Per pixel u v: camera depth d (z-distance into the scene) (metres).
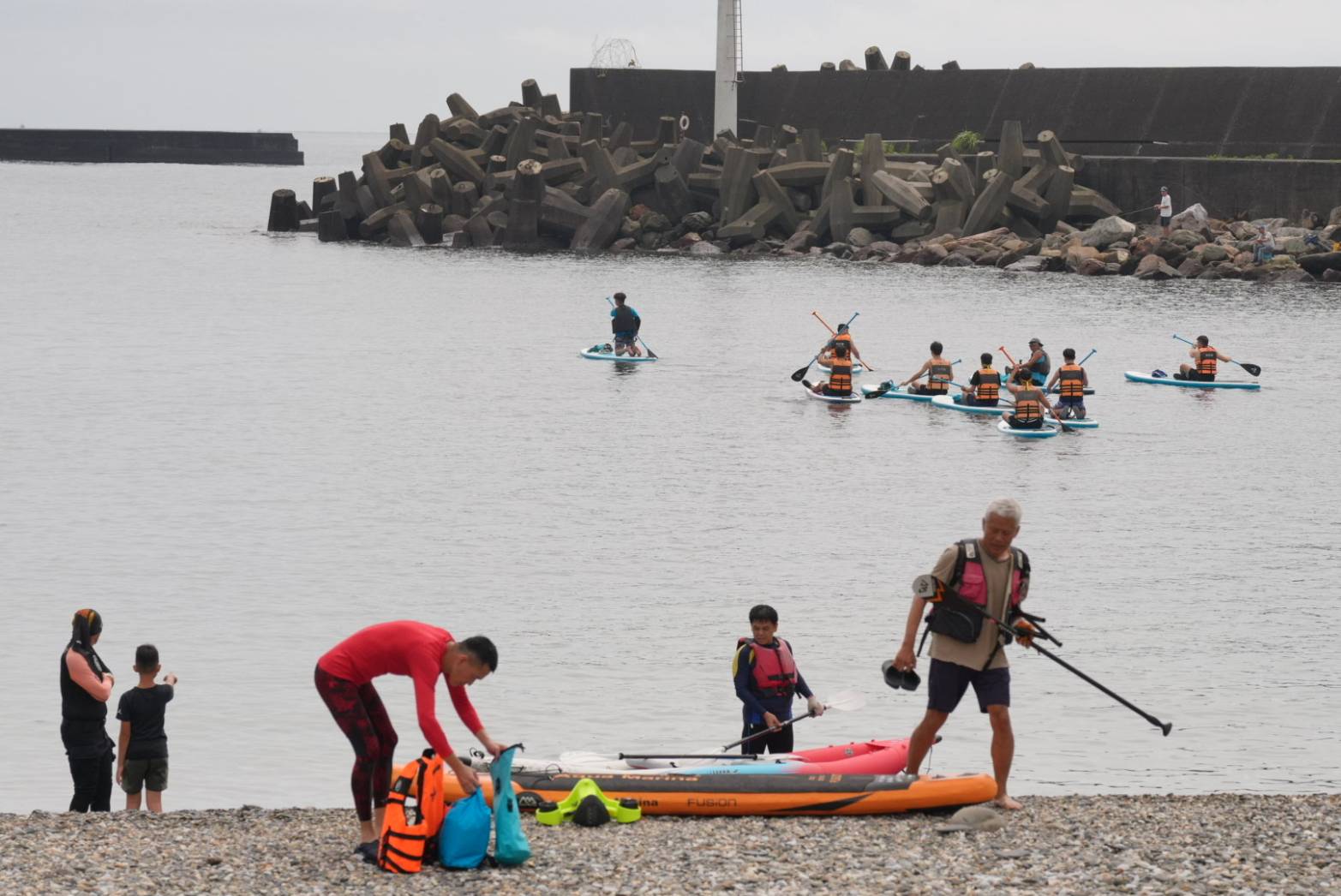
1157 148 99.75
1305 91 95.00
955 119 107.62
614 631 21.64
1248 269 84.00
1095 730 17.66
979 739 17.36
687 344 57.62
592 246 101.19
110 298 71.50
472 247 103.31
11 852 11.10
